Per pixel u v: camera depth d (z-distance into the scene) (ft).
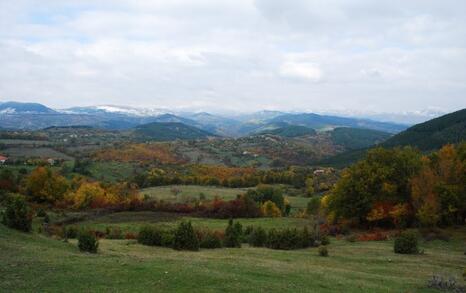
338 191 244.42
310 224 264.52
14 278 80.59
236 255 146.20
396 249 159.12
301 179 574.15
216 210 346.33
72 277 83.76
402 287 101.60
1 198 294.87
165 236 167.22
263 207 370.32
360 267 131.03
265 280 94.12
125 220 304.91
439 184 210.59
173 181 552.82
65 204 377.30
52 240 136.87
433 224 206.28
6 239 121.19
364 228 239.09
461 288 102.68
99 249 138.10
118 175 593.83
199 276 89.51
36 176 376.68
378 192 233.96
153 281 84.12
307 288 90.48
